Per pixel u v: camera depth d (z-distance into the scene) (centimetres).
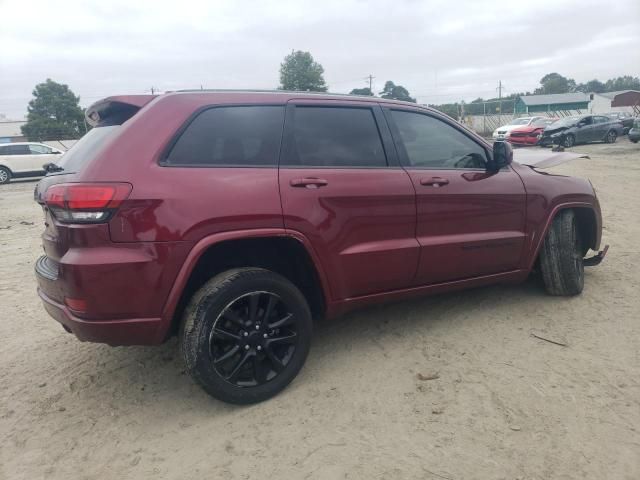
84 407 289
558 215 415
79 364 342
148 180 251
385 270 323
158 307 255
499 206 372
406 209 327
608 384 289
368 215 312
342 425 262
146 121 266
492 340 351
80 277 241
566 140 2253
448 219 348
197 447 250
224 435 258
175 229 252
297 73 6247
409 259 330
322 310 316
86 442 257
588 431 248
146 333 258
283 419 269
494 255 375
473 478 221
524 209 386
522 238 388
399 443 246
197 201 258
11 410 288
